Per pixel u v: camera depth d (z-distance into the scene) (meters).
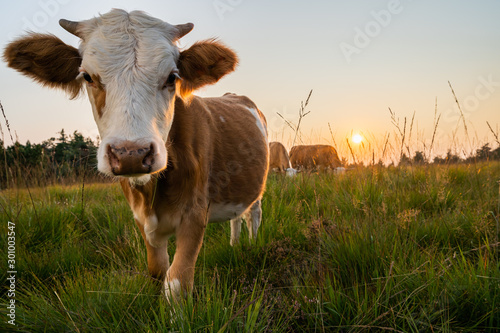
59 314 2.02
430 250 2.58
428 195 3.88
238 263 2.86
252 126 3.74
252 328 1.72
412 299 2.05
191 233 2.50
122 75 2.03
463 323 1.92
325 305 2.08
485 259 2.32
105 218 4.25
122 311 2.04
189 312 1.90
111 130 1.89
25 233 3.45
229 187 3.21
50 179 5.78
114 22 2.26
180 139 2.53
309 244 3.05
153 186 2.38
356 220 3.15
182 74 2.52
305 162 12.09
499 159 5.77
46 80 2.43
